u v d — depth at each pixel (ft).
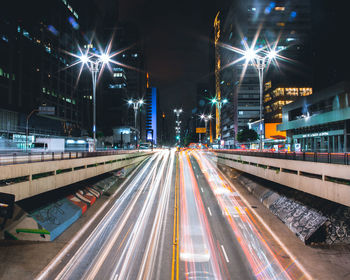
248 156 97.45
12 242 50.83
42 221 55.31
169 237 54.80
